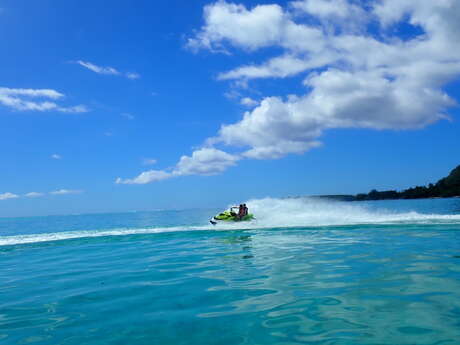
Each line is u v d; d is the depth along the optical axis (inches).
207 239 540.1
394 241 437.7
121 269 323.0
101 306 208.5
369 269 281.1
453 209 1162.6
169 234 639.1
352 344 143.8
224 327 167.9
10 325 181.0
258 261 336.2
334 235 524.7
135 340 156.0
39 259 407.2
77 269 333.4
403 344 142.6
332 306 193.2
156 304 208.5
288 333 158.1
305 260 330.6
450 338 147.5
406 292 214.7
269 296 216.8
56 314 197.0
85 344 153.7
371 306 191.0
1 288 265.7
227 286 245.0
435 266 285.3
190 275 285.6
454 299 199.0
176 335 159.9
